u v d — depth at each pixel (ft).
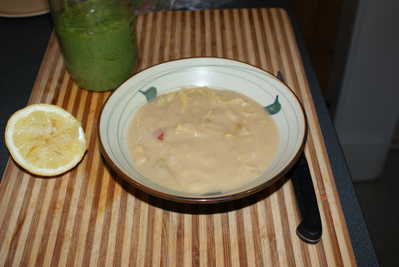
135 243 1.38
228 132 1.56
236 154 1.50
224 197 1.21
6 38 2.26
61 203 1.50
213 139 1.55
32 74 2.06
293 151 1.34
